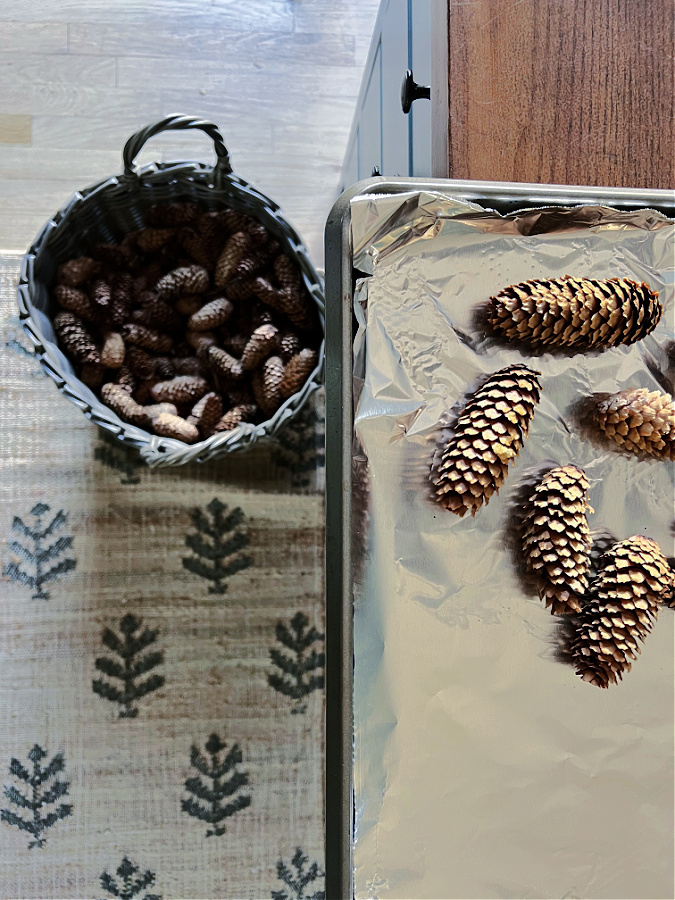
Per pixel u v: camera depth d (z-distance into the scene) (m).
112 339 0.90
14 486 1.02
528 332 0.58
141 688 1.02
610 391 0.61
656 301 0.59
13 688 1.01
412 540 0.58
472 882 0.59
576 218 0.59
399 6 0.83
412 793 0.58
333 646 0.58
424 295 0.58
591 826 0.61
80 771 1.01
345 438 0.57
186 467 1.03
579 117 0.65
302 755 1.03
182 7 1.20
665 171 0.65
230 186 0.88
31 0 1.18
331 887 0.58
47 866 1.00
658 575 0.59
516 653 0.60
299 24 1.22
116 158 1.17
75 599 1.02
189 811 1.02
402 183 0.57
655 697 0.61
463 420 0.58
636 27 0.65
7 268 1.04
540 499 0.59
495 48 0.64
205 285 0.93
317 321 0.93
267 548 1.04
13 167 1.15
